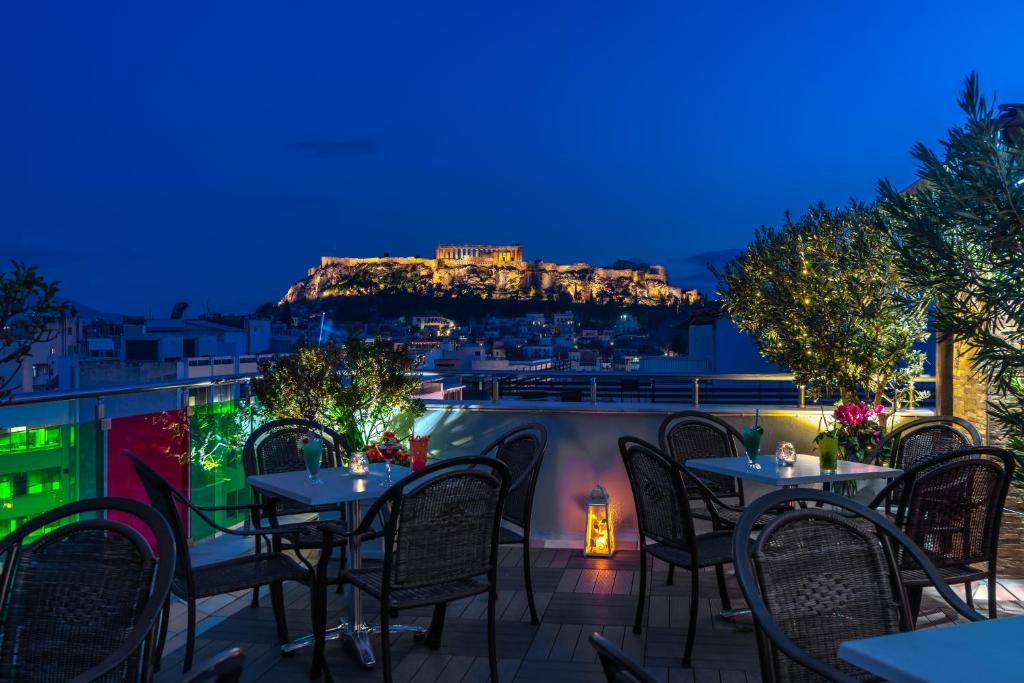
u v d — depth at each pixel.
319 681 3.33
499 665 3.47
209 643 3.72
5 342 3.83
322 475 3.90
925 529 3.16
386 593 2.92
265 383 5.29
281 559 3.42
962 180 3.58
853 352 5.28
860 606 2.00
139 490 4.58
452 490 3.02
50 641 1.92
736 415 5.42
